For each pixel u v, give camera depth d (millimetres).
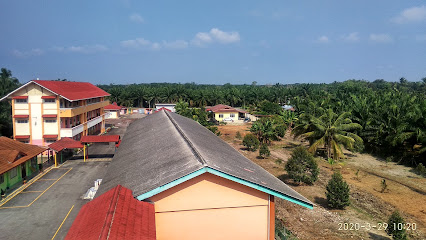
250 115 66188
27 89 33875
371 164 31359
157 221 10148
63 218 18484
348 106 43719
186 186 10195
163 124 20812
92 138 32469
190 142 13242
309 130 34844
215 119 63906
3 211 19422
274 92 93500
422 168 27781
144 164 12266
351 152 37125
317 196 21938
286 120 52094
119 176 11906
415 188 23781
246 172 11602
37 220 18188
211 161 10594
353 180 25781
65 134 34719
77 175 27297
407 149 31391
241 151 36250
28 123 34250
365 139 37125
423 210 19562
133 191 9617
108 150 37562
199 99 91938
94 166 30391
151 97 93500
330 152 33531
